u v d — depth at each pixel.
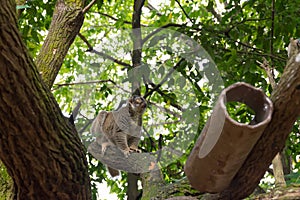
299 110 1.91
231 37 5.02
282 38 5.29
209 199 2.27
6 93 2.00
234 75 5.02
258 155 2.02
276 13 5.04
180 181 3.24
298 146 5.39
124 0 8.14
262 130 1.70
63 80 6.60
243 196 2.21
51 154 2.23
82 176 2.40
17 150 2.17
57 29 3.54
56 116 2.24
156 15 7.64
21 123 2.09
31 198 2.38
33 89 2.08
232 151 1.74
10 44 1.93
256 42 5.18
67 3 3.70
